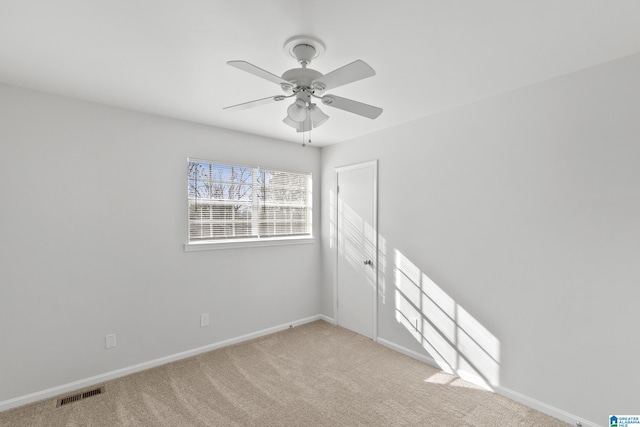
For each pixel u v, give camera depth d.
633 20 1.53
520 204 2.32
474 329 2.59
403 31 1.62
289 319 3.87
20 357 2.27
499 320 2.44
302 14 1.48
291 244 3.88
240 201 3.49
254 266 3.55
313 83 1.71
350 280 3.77
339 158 3.92
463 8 1.44
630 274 1.87
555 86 2.16
